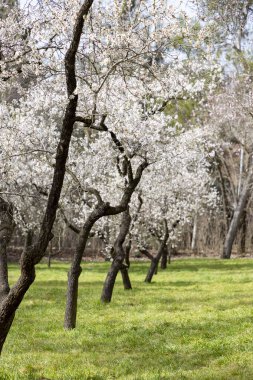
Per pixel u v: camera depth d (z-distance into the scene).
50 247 32.44
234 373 8.42
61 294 19.73
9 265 34.06
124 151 14.73
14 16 10.69
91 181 19.80
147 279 23.14
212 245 45.22
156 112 16.17
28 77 11.41
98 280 24.62
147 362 9.52
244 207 43.19
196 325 12.55
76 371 9.00
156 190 22.94
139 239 23.62
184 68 15.48
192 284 22.11
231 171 40.97
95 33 10.30
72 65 7.64
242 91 28.83
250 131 33.62
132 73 11.02
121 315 14.48
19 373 8.88
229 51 24.62
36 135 16.20
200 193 28.97
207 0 12.04
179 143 19.69
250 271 27.58
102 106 13.49
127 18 10.95
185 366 9.16
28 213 18.81
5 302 6.80
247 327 11.96
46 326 13.20
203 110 32.97
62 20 10.18
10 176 15.62
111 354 10.23
